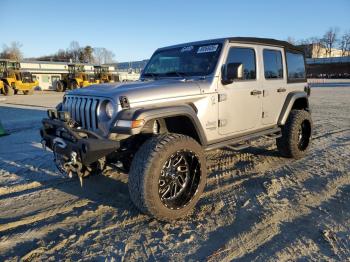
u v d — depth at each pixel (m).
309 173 4.83
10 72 28.11
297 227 3.25
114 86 3.63
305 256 2.77
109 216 3.57
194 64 4.29
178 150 3.29
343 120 9.99
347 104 14.70
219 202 3.87
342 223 3.31
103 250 2.92
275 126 5.22
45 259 2.81
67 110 3.81
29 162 5.67
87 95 3.51
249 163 5.40
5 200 4.04
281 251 2.84
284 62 5.28
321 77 64.88
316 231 3.16
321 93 21.95
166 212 3.27
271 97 4.96
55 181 4.68
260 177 4.71
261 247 2.92
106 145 3.14
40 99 21.64
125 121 3.11
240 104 4.38
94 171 3.76
